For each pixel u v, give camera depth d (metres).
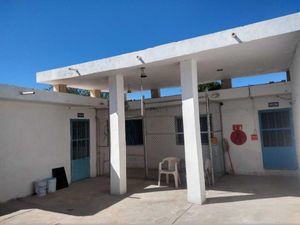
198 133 5.83
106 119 10.66
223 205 5.40
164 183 7.87
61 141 8.48
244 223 4.34
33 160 7.43
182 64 5.95
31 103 7.50
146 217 4.99
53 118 8.24
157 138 10.70
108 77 7.41
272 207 5.07
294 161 8.05
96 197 6.73
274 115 8.43
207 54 5.55
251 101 8.73
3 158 6.60
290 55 6.16
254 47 5.26
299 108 5.83
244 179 7.92
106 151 10.46
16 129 7.00
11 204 6.34
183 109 5.90
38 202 6.46
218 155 8.83
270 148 8.43
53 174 8.02
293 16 4.44
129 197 6.53
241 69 7.50
